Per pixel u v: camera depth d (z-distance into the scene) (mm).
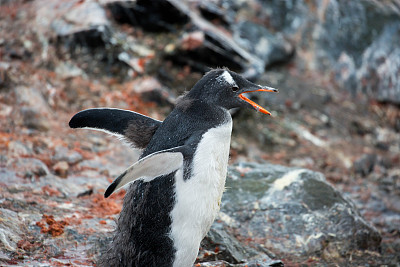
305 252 9078
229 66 15586
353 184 13414
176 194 6027
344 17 19594
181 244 6168
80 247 7625
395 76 17969
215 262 7742
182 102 6508
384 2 20000
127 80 14898
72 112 13117
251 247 8812
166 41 15812
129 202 6293
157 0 15695
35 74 13750
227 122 6441
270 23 19547
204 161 6055
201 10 17312
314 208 9836
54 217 8320
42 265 6828
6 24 15625
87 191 9711
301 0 20094
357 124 16438
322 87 17766
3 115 11961
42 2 16641
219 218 9508
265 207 9773
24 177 9570
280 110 16000
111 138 12555
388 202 12703
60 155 10898
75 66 14742
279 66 18234
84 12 15883
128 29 15977
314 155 14500
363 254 9367
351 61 18766
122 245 6266
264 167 10945
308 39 19500
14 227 7688
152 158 5750
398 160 15188
